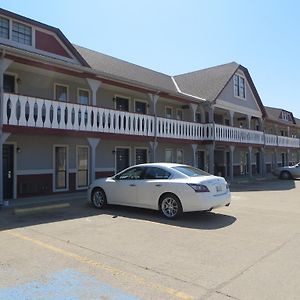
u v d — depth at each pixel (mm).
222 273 5230
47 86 15391
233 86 26109
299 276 5129
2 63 11383
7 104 11523
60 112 13180
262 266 5566
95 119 14539
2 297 4277
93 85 14648
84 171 17328
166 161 22891
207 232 7922
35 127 12266
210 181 9406
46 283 4742
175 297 4352
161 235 7582
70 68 13516
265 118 31047
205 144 21953
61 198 13609
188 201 9148
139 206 10172
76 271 5227
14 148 14234
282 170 27422
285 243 7004
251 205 12391
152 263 5668
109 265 5531
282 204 12695
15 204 11750
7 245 6586
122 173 10875
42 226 8344
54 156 15852
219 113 27406
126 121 16094
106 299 4258
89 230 7961
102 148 18422
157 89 17547
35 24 14531
